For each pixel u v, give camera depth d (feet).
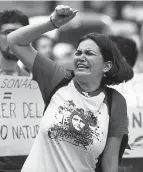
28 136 22.85
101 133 19.62
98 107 19.79
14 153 22.57
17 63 25.58
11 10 24.94
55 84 20.15
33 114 23.00
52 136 19.48
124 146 20.49
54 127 19.45
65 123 19.45
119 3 74.54
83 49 19.84
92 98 19.76
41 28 20.04
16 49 20.26
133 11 73.56
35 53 20.39
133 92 25.44
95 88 20.12
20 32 20.06
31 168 19.44
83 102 19.74
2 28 24.57
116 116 20.07
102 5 75.92
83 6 75.77
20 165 22.82
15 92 22.77
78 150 19.56
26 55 20.29
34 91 23.07
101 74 20.25
